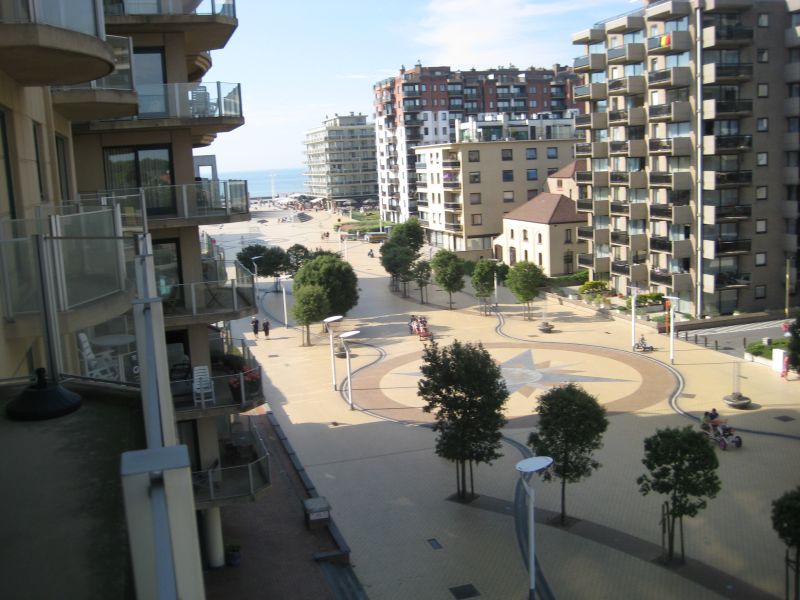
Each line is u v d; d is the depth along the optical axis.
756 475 30.97
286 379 49.41
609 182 67.06
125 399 7.96
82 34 12.38
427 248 110.25
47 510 5.25
